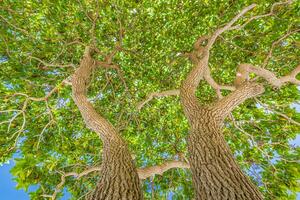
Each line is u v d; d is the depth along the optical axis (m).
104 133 3.96
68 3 6.46
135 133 7.45
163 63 7.39
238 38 7.14
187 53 6.76
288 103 6.62
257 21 6.85
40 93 6.84
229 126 7.10
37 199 5.66
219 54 7.39
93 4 6.63
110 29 7.04
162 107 7.63
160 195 6.93
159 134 7.52
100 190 2.88
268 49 6.95
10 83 6.57
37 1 6.41
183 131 7.44
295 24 6.52
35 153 6.32
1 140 6.30
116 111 7.52
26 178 5.33
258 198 2.49
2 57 6.43
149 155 7.33
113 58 7.43
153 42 7.22
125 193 2.72
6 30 6.38
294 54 6.78
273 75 4.88
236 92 4.46
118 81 7.62
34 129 6.73
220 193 2.56
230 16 6.93
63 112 7.06
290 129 6.62
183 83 5.05
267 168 6.25
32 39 6.58
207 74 5.48
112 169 3.18
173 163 5.17
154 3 6.73
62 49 6.48
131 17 6.88
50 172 5.82
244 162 6.50
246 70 5.05
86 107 4.43
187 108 4.34
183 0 6.79
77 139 7.00
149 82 7.57
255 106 7.18
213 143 3.36
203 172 2.94
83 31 7.01
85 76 5.20
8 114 6.52
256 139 6.83
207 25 7.08
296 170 5.82
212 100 7.52
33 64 6.74
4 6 6.16
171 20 7.01
